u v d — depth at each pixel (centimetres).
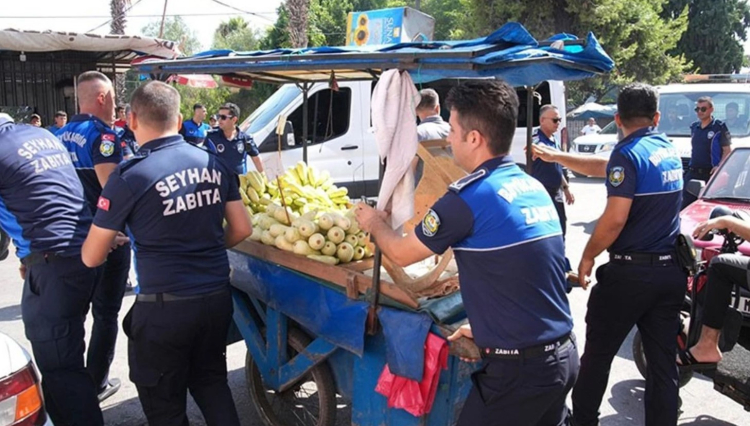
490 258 221
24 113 1327
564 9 2402
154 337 287
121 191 277
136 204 278
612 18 2375
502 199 222
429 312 266
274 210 365
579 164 399
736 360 381
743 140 932
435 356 260
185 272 287
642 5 2489
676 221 323
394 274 291
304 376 346
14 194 322
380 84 260
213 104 2916
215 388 317
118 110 1084
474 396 233
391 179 260
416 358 264
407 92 261
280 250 343
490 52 251
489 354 226
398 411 286
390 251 245
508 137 231
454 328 263
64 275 327
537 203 231
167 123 294
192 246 290
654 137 324
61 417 343
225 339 317
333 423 341
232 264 387
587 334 343
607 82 2692
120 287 420
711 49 3559
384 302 286
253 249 362
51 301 327
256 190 418
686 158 1022
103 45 1161
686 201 833
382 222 257
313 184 443
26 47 1103
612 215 312
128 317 309
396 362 272
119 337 541
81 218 339
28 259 327
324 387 338
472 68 245
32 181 322
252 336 375
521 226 221
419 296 287
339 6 3666
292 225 336
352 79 443
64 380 334
